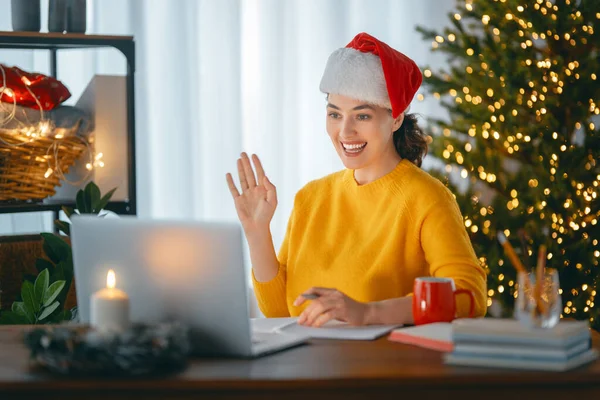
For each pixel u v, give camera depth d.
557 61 3.47
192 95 3.93
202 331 1.62
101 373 1.46
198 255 1.60
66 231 2.94
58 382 1.45
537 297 1.56
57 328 1.61
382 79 2.18
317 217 2.34
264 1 3.96
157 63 3.89
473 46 3.53
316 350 1.67
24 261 2.97
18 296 2.97
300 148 4.03
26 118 2.78
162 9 3.87
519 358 1.51
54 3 2.95
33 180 2.81
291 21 3.97
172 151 3.93
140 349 1.44
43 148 2.81
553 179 3.41
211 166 3.96
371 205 2.27
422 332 1.72
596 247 3.50
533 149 3.48
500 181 3.53
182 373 1.50
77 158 2.93
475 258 2.11
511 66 3.46
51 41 2.87
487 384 1.48
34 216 3.69
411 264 2.19
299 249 2.34
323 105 4.02
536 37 3.48
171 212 3.95
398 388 1.48
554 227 3.44
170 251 1.62
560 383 1.48
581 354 1.55
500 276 3.36
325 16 3.99
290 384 1.46
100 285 1.70
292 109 4.00
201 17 3.92
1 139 2.71
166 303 1.64
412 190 2.20
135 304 1.67
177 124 3.92
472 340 1.54
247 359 1.60
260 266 2.28
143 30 3.84
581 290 3.46
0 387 1.45
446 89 3.53
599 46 3.50
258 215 2.24
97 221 1.68
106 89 3.00
